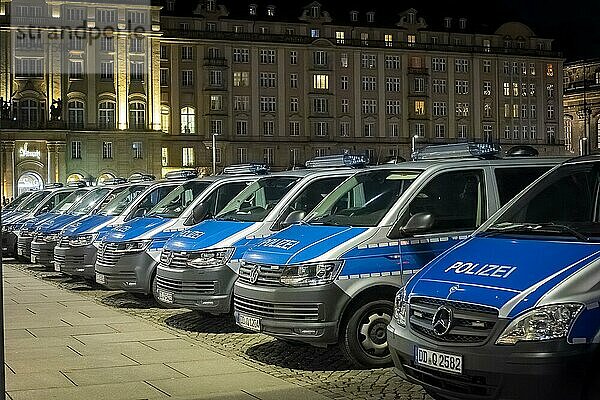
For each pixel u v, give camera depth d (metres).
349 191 10.52
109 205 18.84
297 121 91.50
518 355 6.05
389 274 9.17
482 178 9.70
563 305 6.05
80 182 26.34
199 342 11.44
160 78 87.19
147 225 14.64
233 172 15.55
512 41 100.94
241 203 13.06
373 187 10.25
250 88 90.00
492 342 6.21
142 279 14.16
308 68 91.75
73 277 20.22
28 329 12.62
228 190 14.39
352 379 9.00
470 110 97.88
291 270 9.18
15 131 79.62
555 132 102.00
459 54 97.38
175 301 11.75
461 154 10.53
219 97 88.88
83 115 83.19
